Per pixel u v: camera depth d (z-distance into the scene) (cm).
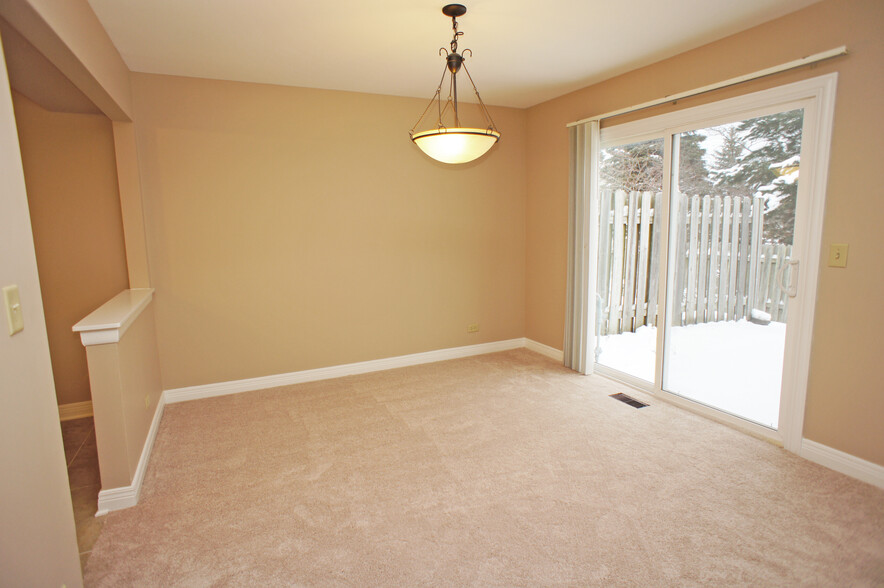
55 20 171
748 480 241
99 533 209
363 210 409
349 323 416
